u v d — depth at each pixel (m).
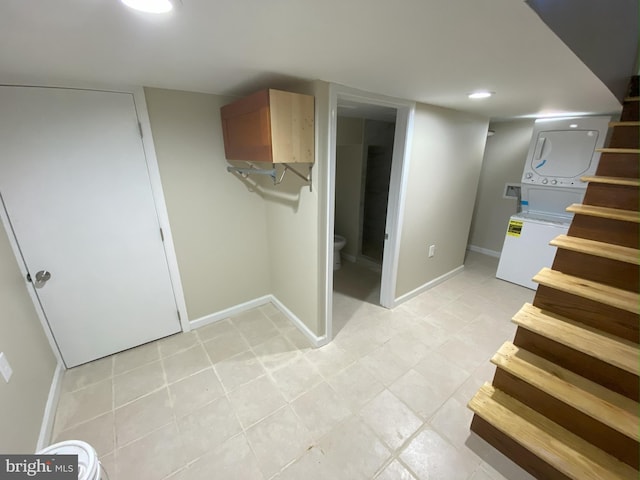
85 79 1.67
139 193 2.04
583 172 2.85
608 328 1.37
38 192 1.73
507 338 2.43
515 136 3.77
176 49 1.13
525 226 3.21
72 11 0.78
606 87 1.62
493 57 1.16
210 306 2.61
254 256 2.73
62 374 2.03
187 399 1.84
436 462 1.47
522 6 0.74
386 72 1.43
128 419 1.71
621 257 1.32
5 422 1.27
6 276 1.58
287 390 1.90
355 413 1.74
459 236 3.46
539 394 1.44
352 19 0.84
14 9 0.76
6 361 1.39
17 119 1.60
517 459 1.44
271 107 1.54
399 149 2.35
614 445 1.23
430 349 2.29
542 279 1.50
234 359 2.19
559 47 1.03
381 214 4.37
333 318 2.71
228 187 2.40
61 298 1.94
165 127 2.01
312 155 1.79
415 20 0.84
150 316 2.32
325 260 2.10
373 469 1.44
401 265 2.79
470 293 3.19
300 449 1.53
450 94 1.93
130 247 2.10
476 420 1.58
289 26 0.90
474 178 3.28
